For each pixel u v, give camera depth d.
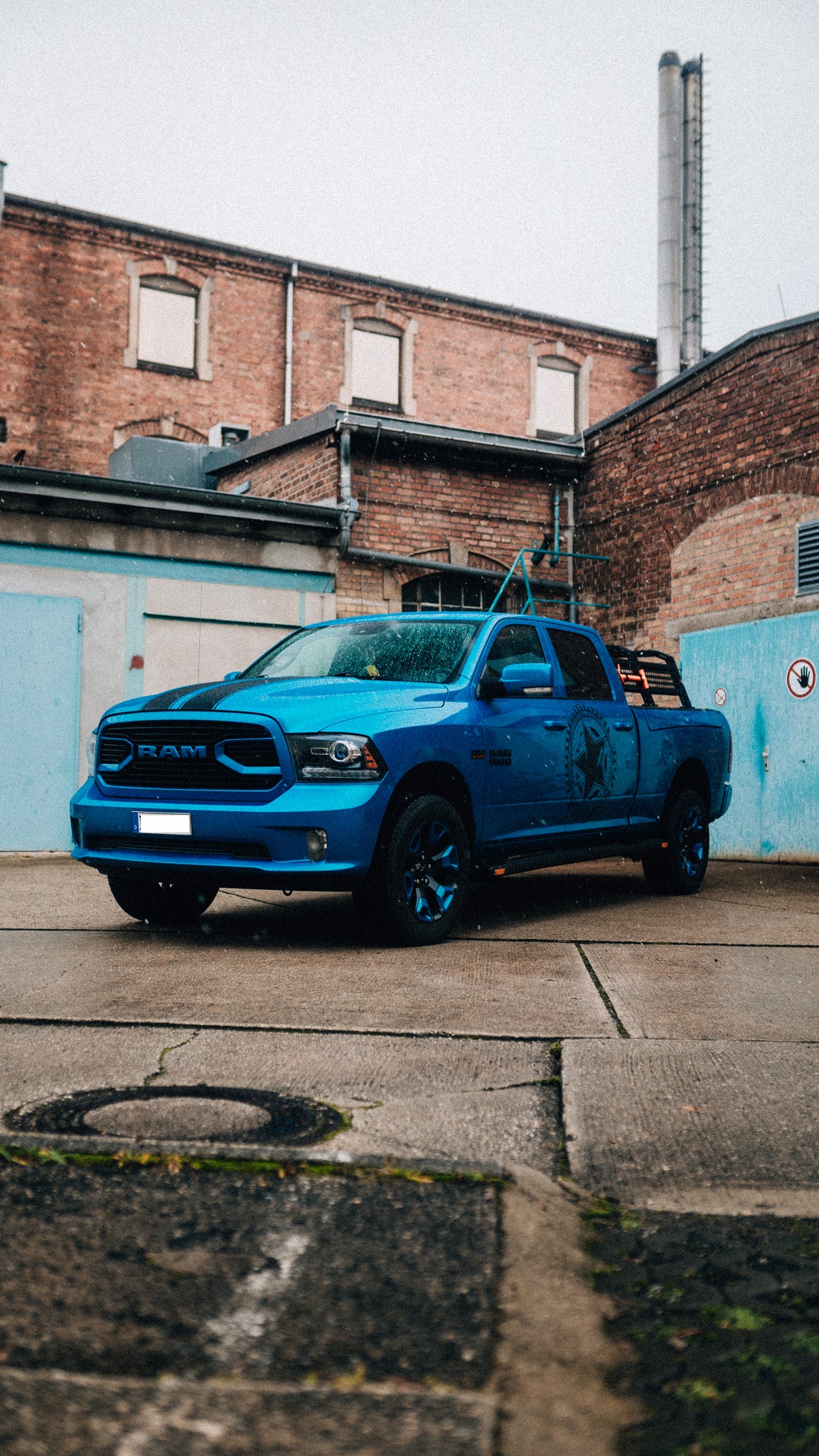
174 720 5.76
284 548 12.04
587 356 23.50
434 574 13.13
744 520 11.52
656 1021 4.29
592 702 7.26
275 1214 2.46
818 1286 2.19
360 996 4.62
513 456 13.42
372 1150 2.86
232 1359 1.88
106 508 11.09
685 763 8.30
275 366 20.67
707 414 11.98
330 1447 1.66
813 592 10.73
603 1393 1.81
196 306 20.22
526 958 5.52
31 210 18.84
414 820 5.69
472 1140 2.96
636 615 12.99
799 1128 3.10
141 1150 2.77
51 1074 3.48
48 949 5.67
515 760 6.46
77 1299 2.06
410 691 6.09
